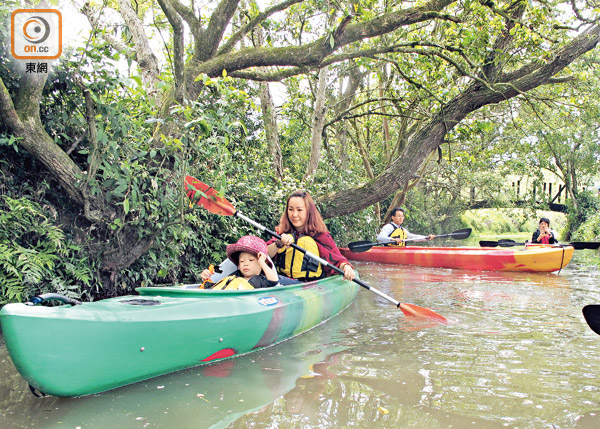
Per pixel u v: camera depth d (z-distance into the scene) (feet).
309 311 12.07
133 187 14.94
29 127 13.51
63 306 7.64
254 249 11.47
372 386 8.11
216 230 22.99
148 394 7.69
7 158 14.33
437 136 27.50
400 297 17.51
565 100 36.45
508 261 25.46
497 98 26.14
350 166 48.62
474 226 83.25
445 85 29.96
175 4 21.25
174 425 6.56
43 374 6.95
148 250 17.60
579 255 38.96
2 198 13.70
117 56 15.02
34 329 6.81
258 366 9.25
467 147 52.34
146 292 10.15
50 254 13.80
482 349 10.44
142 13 33.81
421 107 33.32
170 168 16.98
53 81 14.65
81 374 7.29
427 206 64.08
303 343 11.05
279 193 26.48
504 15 23.54
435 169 58.70
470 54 25.48
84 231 15.87
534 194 68.85
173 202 16.72
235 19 33.19
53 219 14.94
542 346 10.66
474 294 18.16
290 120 38.91
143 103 16.40
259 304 10.42
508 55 25.23
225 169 18.60
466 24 24.06
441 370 8.97
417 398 7.57
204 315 9.05
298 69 24.16
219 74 21.38
